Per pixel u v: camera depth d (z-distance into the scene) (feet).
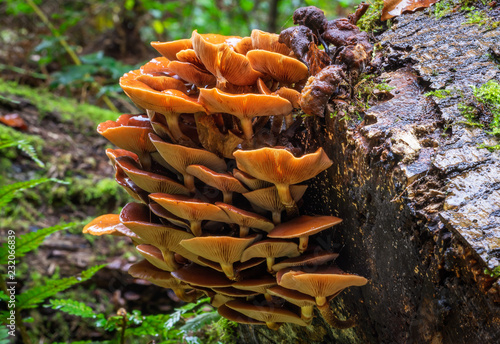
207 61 1.78
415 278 1.70
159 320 2.34
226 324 2.34
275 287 1.82
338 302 1.94
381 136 1.73
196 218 1.81
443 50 1.86
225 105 1.75
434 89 1.77
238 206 1.88
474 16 1.92
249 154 1.68
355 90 1.84
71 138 3.85
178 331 2.31
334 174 1.85
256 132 1.89
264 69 1.83
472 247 1.54
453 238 1.59
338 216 1.88
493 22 1.89
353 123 1.79
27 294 2.27
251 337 2.26
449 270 1.62
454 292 1.62
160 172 1.95
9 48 5.86
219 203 1.79
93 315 2.31
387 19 2.02
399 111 1.77
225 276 1.90
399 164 1.69
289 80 1.85
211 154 1.82
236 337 2.35
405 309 1.75
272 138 1.89
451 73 1.79
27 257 3.14
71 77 4.69
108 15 6.52
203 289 1.98
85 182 3.57
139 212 1.92
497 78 1.76
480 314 1.57
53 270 3.15
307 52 1.85
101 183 3.58
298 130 1.92
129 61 5.77
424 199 1.65
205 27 6.19
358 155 1.77
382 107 1.78
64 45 5.18
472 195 1.60
